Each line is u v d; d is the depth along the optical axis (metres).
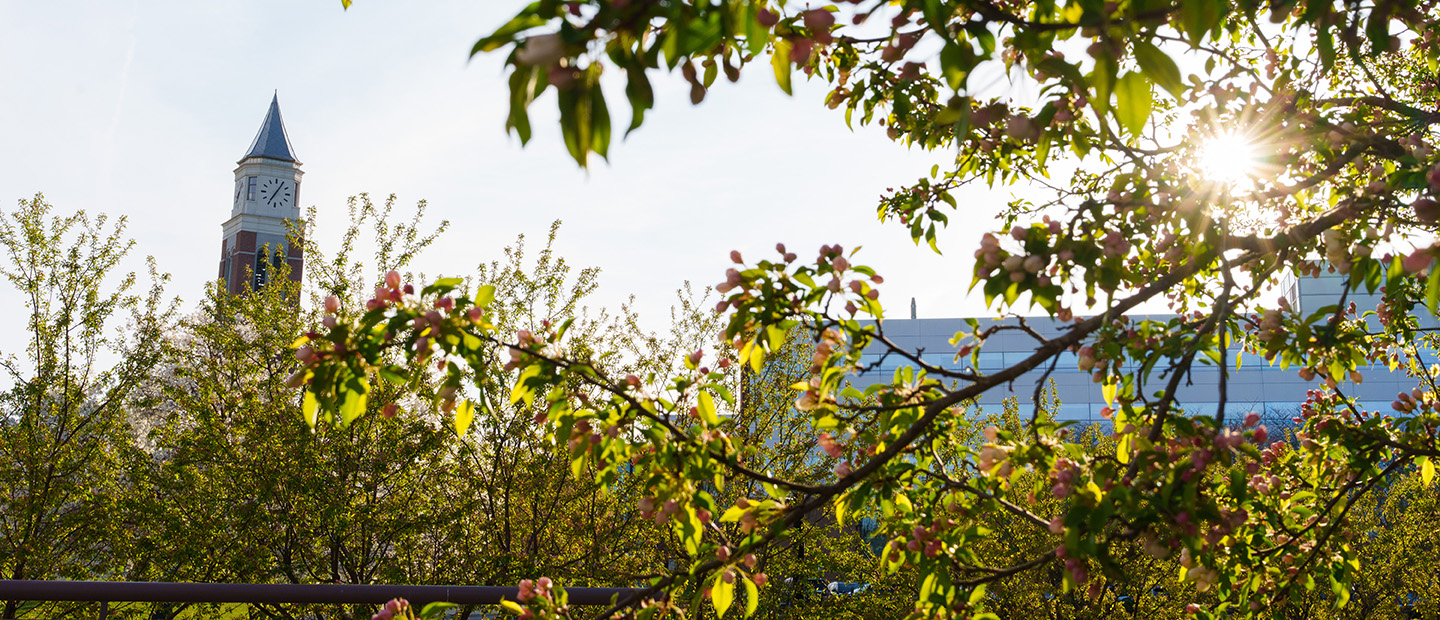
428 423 10.57
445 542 10.58
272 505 10.69
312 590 3.37
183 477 10.22
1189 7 1.19
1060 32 1.64
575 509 10.52
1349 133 2.44
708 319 11.36
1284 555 2.98
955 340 2.36
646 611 2.35
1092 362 2.14
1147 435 2.02
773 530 2.17
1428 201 1.89
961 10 1.53
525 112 1.11
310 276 11.45
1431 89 4.02
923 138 3.54
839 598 11.02
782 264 2.21
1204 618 3.10
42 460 11.12
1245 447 1.80
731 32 1.19
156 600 3.35
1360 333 2.80
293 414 10.45
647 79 1.15
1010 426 11.78
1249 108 2.70
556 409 2.29
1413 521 10.98
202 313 12.38
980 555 10.88
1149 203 2.14
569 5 1.11
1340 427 3.08
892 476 2.36
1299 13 2.40
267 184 61.94
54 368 11.45
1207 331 2.01
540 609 2.37
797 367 10.61
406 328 2.03
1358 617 11.34
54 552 11.16
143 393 12.34
